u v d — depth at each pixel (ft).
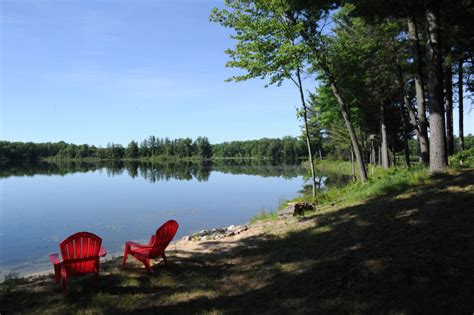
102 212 62.80
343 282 15.64
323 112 74.38
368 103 76.02
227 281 19.47
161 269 22.72
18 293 18.76
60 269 19.76
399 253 17.24
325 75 56.03
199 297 17.26
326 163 232.73
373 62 60.29
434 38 33.37
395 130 109.09
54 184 119.75
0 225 51.85
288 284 16.88
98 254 19.81
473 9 38.68
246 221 53.47
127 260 25.50
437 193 26.68
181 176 159.22
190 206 69.41
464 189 25.71
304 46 42.88
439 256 15.89
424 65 58.23
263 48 43.29
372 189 37.96
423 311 11.98
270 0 42.11
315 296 14.90
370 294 13.98
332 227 26.37
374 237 20.88
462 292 12.70
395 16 41.14
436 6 33.24
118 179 142.20
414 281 14.25
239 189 100.83
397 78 67.36
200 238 33.91
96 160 508.53
